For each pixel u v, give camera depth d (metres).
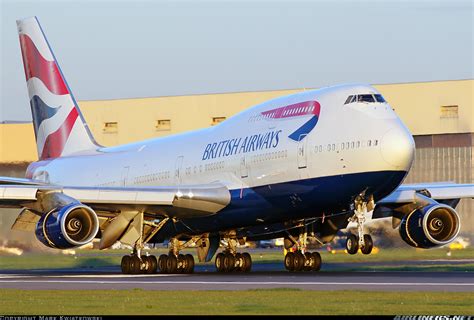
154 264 114.44
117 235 111.88
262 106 107.88
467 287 75.94
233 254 114.94
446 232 105.44
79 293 75.38
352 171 94.00
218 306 63.94
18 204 109.25
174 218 112.31
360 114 94.94
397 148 92.38
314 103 99.31
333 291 72.88
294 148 98.88
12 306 66.31
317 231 109.44
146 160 124.31
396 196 107.06
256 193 104.00
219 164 109.81
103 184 129.88
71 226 104.06
